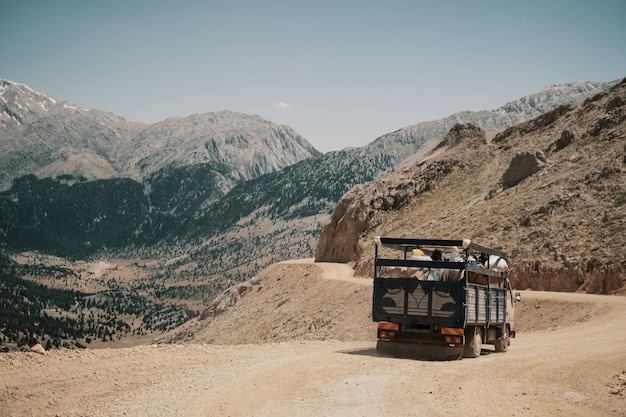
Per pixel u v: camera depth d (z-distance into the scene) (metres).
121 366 15.30
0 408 11.70
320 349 20.75
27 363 15.08
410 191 102.88
